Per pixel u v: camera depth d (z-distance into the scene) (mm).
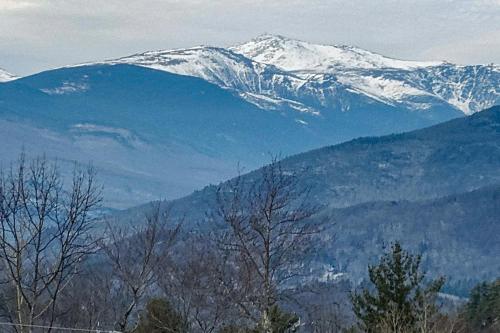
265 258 78062
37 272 73562
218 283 85312
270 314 78062
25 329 77188
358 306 76812
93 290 95500
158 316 95812
